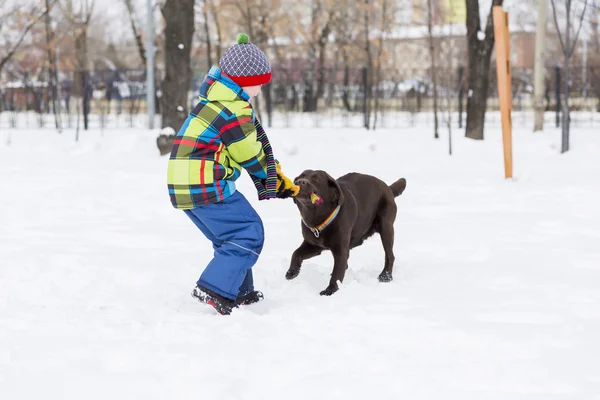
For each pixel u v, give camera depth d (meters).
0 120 29.48
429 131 23.48
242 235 4.73
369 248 6.92
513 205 9.58
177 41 16.77
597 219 8.44
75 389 3.29
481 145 18.47
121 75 31.38
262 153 4.72
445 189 11.09
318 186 5.03
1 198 10.16
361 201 5.55
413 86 30.12
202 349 3.84
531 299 4.98
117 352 3.76
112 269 5.80
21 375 3.46
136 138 17.08
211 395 3.20
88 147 16.92
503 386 3.34
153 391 3.27
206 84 4.75
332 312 4.59
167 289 5.26
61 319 4.45
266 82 4.79
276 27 36.34
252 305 4.90
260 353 3.78
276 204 9.66
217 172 4.64
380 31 30.09
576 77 30.17
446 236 7.49
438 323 4.35
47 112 31.06
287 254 6.53
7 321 4.39
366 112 25.77
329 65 40.38
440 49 25.02
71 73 34.31
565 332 4.15
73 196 10.40
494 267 6.04
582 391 3.28
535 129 22.83
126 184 11.73
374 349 3.84
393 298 5.01
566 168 13.66
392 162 15.13
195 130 4.66
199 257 6.45
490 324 4.32
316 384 3.34
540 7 22.48
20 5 27.27
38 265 5.94
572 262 6.22
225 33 35.66
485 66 19.75
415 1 30.50
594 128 24.45
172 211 9.24
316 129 24.50
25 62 33.72
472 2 19.53
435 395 3.24
